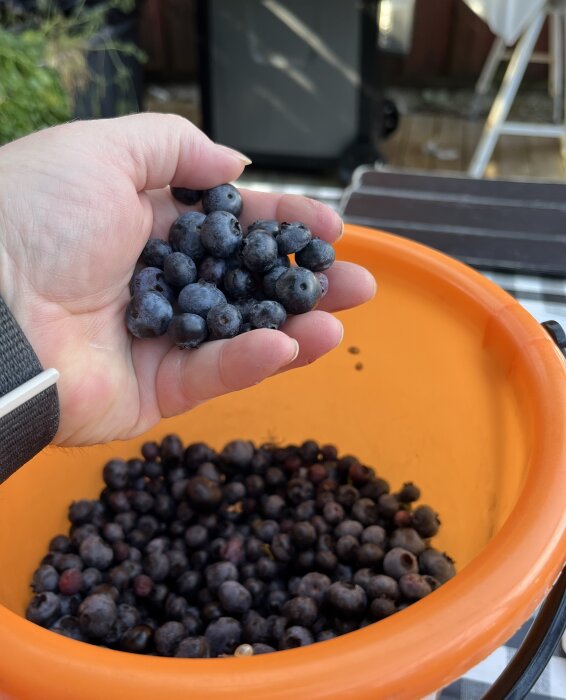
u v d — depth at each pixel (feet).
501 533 0.48
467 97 2.82
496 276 0.98
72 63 1.73
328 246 0.66
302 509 0.85
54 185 0.64
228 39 2.00
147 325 0.65
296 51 2.00
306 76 2.03
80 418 0.67
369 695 0.40
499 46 2.56
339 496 0.85
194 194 0.75
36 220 0.63
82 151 0.65
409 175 1.21
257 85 2.07
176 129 0.70
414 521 0.80
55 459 0.79
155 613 0.78
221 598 0.75
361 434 0.93
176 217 0.78
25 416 0.55
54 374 0.55
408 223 1.08
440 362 0.77
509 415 0.64
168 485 0.90
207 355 0.64
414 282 0.75
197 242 0.68
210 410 0.95
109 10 1.96
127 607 0.73
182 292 0.65
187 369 0.66
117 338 0.71
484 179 1.19
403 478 0.89
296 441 0.97
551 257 0.99
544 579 0.45
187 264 0.66
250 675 0.41
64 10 1.81
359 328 0.84
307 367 0.90
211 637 0.72
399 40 2.62
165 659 0.42
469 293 0.70
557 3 2.07
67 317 0.66
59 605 0.72
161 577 0.79
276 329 0.62
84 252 0.65
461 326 0.72
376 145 2.18
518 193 1.14
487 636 0.43
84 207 0.64
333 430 0.95
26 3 1.73
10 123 1.34
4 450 0.54
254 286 0.66
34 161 0.64
